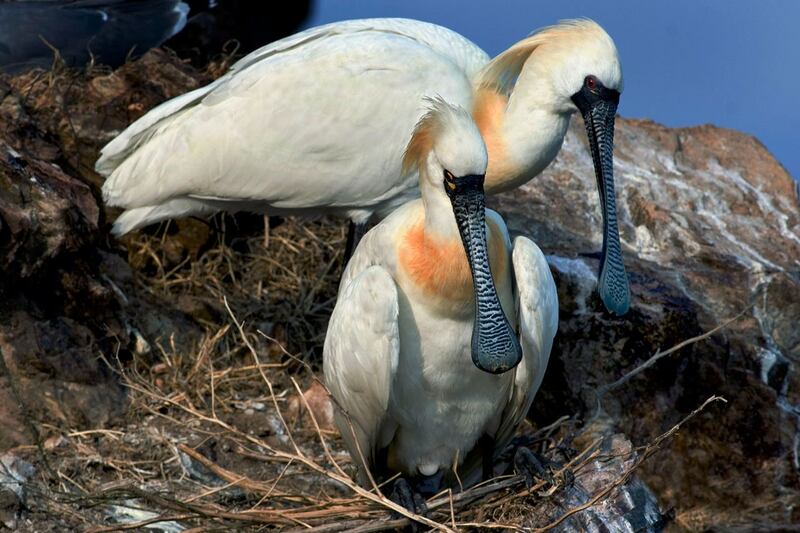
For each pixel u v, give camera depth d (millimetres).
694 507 12516
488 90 12438
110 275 13172
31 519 10164
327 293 14359
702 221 15102
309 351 13438
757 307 13688
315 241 14820
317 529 9602
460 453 10227
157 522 9906
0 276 11703
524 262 9641
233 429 10281
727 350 12930
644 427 12508
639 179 15555
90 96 14297
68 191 12680
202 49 17625
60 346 11898
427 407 9875
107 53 15672
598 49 12039
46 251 11977
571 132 16031
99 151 13984
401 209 9922
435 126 9383
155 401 11977
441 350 9586
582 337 12578
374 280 9375
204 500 10742
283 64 12305
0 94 13555
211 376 11664
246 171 12234
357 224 12617
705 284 13742
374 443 10016
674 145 16578
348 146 12203
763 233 15203
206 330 13422
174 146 12242
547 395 12641
